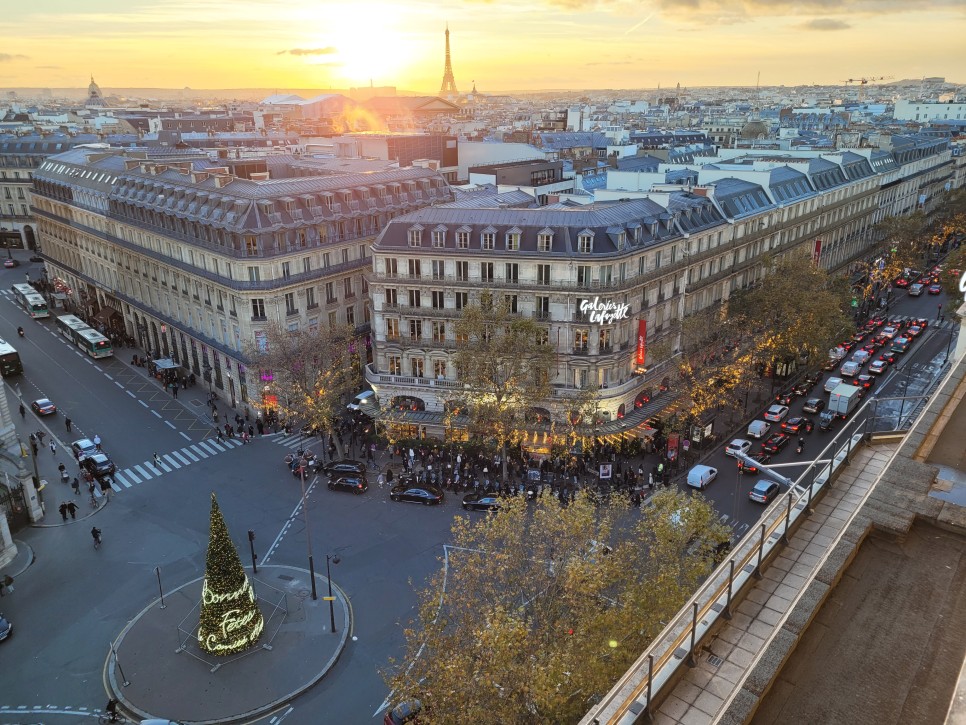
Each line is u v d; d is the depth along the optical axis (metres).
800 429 86.69
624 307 78.94
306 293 95.62
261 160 134.38
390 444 84.81
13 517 70.19
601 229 78.31
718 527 46.41
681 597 37.38
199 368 107.56
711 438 85.62
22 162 188.50
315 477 80.12
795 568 21.36
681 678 17.86
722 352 92.25
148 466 83.44
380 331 87.81
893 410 43.62
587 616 37.59
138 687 49.97
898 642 13.71
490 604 42.09
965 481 17.64
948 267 120.31
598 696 33.88
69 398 103.06
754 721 12.60
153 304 116.31
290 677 50.72
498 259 80.38
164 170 115.88
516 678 35.47
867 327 124.88
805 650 13.77
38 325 136.12
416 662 45.28
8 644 54.78
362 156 158.75
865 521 16.30
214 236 93.81
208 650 52.44
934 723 12.05
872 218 158.62
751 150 162.50
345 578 62.03
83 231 133.12
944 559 15.49
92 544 67.88
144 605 59.09
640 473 78.00
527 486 75.56
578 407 76.38
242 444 89.06
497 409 74.00
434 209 86.44
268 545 67.19
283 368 86.69
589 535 44.38
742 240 105.25
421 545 66.94
